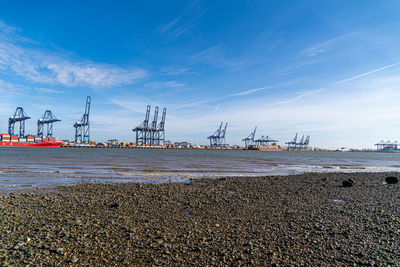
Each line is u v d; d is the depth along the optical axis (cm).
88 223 748
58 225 720
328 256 549
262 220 832
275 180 2011
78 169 2619
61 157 4928
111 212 894
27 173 2114
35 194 1196
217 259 525
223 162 4691
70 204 1002
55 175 2047
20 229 674
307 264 509
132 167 3064
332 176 2422
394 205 1114
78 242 595
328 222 814
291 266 499
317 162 5653
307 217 876
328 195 1370
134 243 600
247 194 1348
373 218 873
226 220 826
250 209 994
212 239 640
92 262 494
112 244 590
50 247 557
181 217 852
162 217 844
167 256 530
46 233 649
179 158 5947
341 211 977
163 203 1070
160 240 620
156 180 1941
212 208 1000
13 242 579
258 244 612
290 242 629
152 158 5597
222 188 1549
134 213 889
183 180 1958
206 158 6303
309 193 1422
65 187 1438
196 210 960
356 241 643
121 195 1228
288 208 1023
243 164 4269
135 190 1384
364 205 1106
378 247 605
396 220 843
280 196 1305
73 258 505
